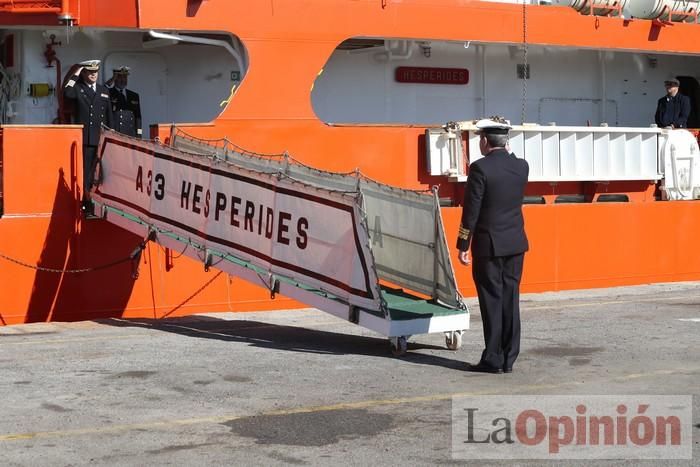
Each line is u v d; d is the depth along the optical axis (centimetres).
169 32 1220
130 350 938
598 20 1489
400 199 995
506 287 845
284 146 1238
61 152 1150
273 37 1225
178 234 1070
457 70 1497
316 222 931
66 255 1153
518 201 841
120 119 1234
